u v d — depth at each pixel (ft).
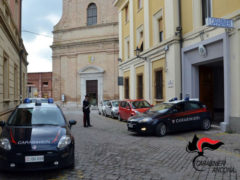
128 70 71.72
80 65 117.91
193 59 41.75
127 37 73.61
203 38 38.42
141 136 32.37
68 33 120.88
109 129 40.09
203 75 43.93
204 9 40.24
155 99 53.47
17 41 53.21
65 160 16.71
